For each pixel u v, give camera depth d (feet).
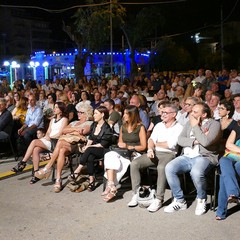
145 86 50.83
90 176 19.99
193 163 17.01
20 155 28.27
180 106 27.63
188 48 117.19
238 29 107.14
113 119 24.82
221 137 17.54
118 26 76.59
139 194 17.43
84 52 80.38
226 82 41.42
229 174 15.49
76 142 20.58
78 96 35.76
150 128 23.15
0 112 27.61
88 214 16.87
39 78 106.01
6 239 14.60
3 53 144.56
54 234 14.93
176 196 16.92
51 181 21.70
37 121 27.66
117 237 14.55
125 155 18.83
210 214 16.47
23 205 18.11
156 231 14.98
